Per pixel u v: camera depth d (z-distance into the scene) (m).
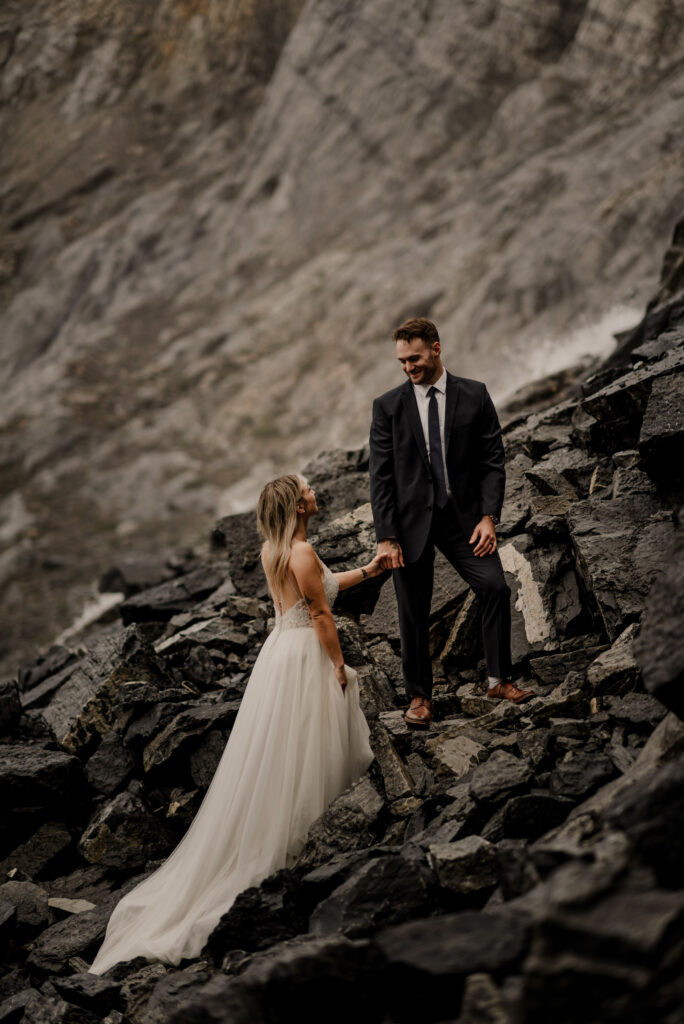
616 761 3.32
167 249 37.09
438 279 25.12
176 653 6.00
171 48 45.94
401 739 4.11
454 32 31.75
